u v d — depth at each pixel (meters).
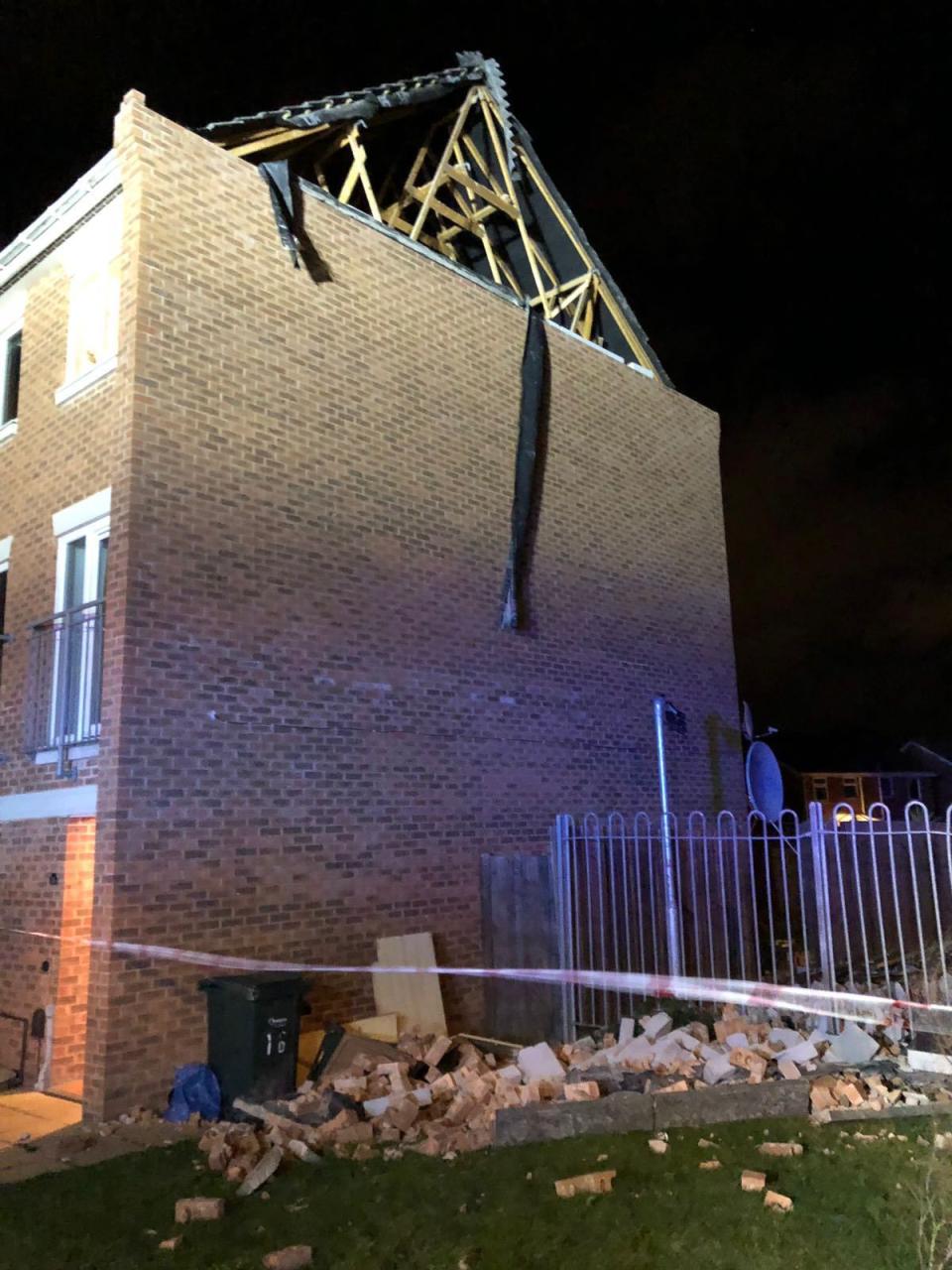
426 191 12.91
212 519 8.69
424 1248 4.82
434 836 9.99
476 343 11.59
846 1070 7.13
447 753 10.31
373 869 9.39
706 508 14.84
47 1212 5.52
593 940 9.38
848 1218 4.85
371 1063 7.75
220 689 8.52
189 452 8.61
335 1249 4.86
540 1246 4.73
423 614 10.35
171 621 8.28
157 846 7.91
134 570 8.11
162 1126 7.15
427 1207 5.26
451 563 10.75
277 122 10.46
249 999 7.34
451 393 11.13
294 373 9.53
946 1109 6.38
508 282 13.89
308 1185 5.73
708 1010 8.74
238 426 9.00
